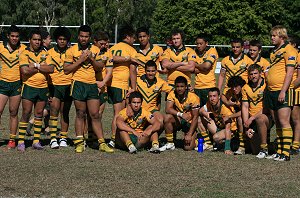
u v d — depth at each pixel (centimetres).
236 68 961
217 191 657
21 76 902
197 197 631
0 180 695
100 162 810
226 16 4809
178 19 5128
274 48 857
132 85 966
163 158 852
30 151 894
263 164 815
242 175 740
